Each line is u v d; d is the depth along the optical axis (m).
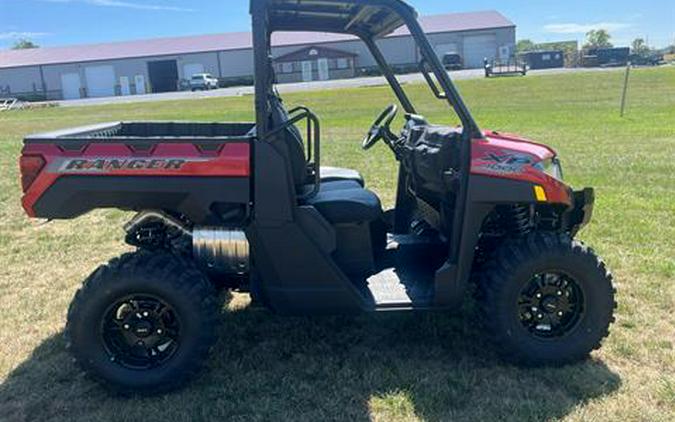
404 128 4.32
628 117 16.75
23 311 4.51
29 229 6.80
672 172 8.88
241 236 3.46
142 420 3.11
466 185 3.30
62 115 28.14
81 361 3.27
